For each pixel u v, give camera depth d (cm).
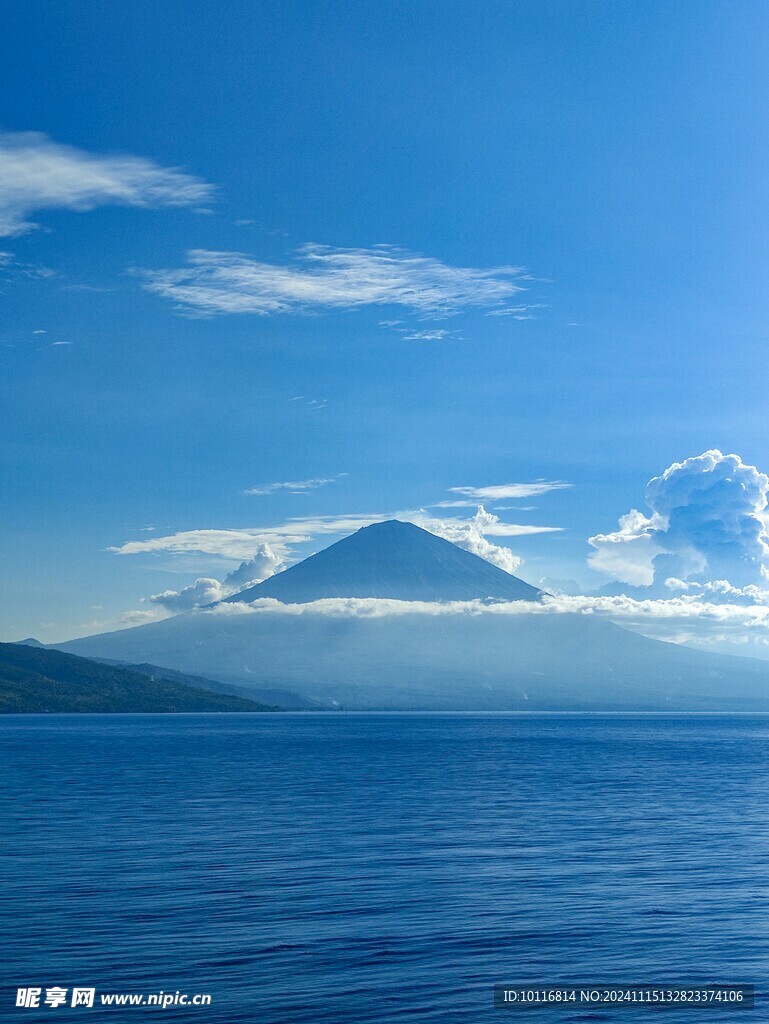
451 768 14588
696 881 5269
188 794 10031
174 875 5378
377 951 3966
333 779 12244
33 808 8631
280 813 8306
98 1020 3250
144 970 3716
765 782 12019
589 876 5400
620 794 10288
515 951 3981
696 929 4297
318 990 3528
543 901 4781
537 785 11444
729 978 3694
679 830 7288
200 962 3809
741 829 7362
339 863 5766
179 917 4431
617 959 3900
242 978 3641
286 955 3903
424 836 6912
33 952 3912
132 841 6606
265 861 5825
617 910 4612
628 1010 3394
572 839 6788
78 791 10325
